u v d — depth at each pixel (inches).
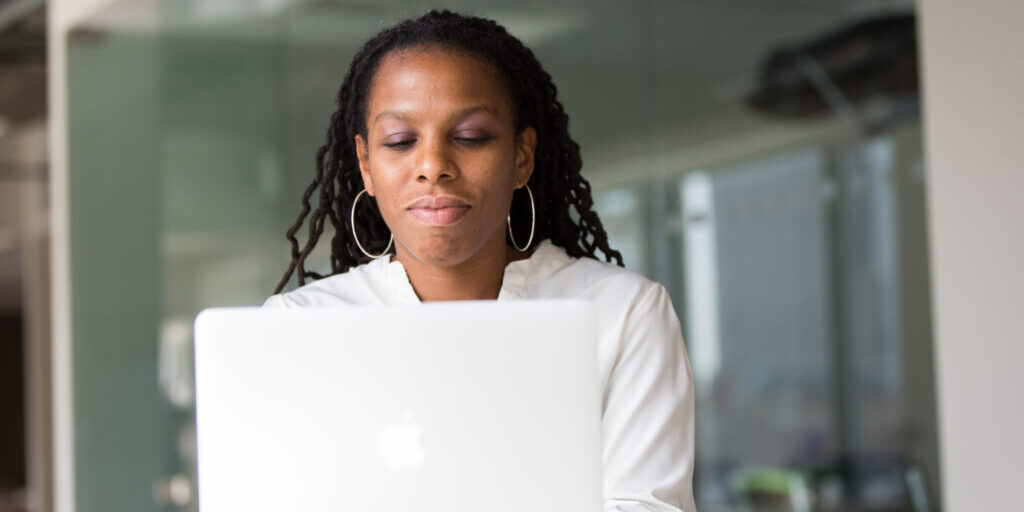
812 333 174.7
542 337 46.4
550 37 167.8
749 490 172.2
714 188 172.4
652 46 171.2
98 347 171.9
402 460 46.5
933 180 126.6
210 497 47.0
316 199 160.9
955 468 125.3
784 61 175.9
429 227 58.1
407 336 46.3
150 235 168.1
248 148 164.6
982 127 120.8
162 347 166.9
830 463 174.7
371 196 70.9
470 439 46.4
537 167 68.2
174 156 166.9
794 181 174.9
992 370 120.7
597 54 169.2
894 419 176.6
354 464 46.6
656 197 170.1
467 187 58.1
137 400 168.6
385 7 165.8
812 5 177.2
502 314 46.3
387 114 58.3
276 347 46.6
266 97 164.6
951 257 124.8
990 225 120.3
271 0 164.9
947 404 126.0
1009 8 117.3
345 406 46.4
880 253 176.6
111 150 171.6
